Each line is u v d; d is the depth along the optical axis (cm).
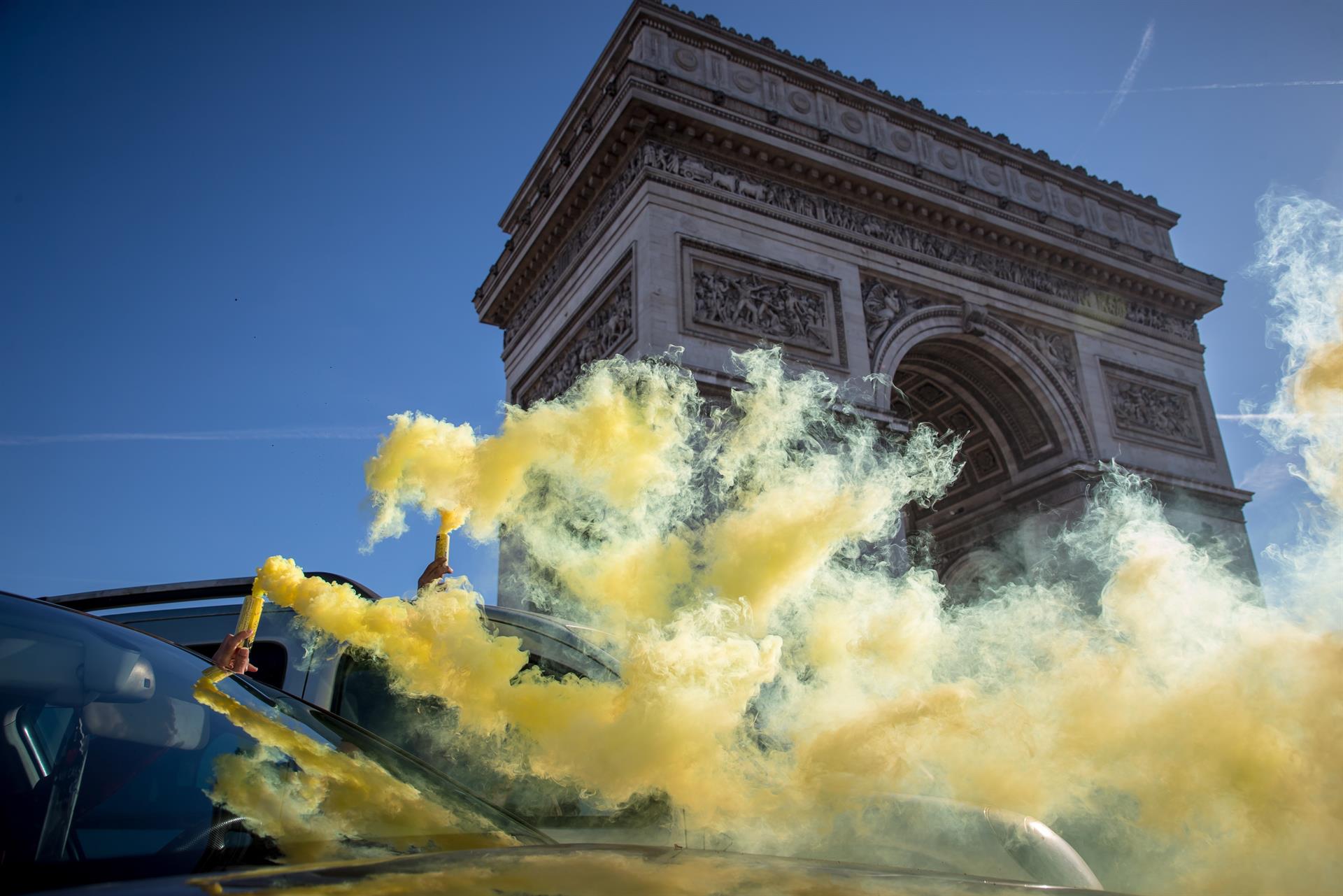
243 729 293
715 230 3181
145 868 210
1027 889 212
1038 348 3878
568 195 3559
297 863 222
